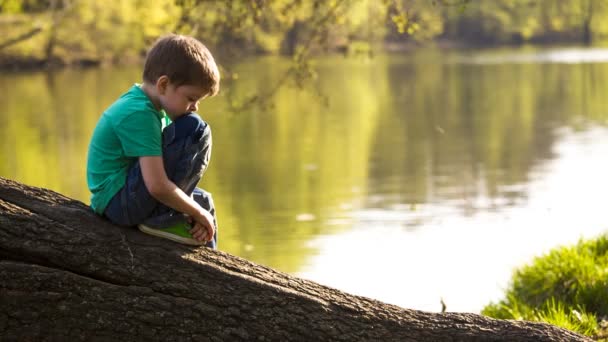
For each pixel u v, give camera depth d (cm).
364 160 2038
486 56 6016
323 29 717
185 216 305
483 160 1989
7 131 2633
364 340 305
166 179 294
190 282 301
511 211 1402
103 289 297
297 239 1255
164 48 295
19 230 297
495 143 2266
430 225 1320
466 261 1076
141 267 300
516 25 7381
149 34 755
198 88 297
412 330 310
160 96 298
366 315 310
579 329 519
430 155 2092
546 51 6512
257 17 691
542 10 7256
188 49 295
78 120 2856
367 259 1123
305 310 305
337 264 1105
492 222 1322
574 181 1664
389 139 2386
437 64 5294
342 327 305
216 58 738
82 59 4759
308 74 732
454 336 310
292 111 3062
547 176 1738
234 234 1300
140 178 297
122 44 4838
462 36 7488
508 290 687
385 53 6538
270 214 1442
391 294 954
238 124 2708
